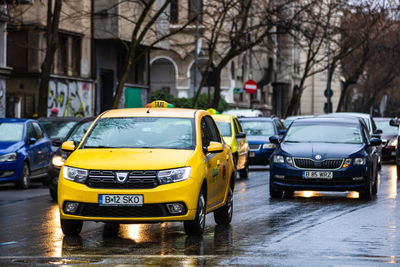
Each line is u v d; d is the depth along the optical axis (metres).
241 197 25.56
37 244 14.98
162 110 17.47
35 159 32.03
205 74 54.16
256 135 42.56
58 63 54.56
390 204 23.08
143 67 69.25
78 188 15.18
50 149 33.94
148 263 12.65
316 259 13.16
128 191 14.98
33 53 52.03
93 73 59.28
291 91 118.25
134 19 61.31
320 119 27.30
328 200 24.45
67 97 55.28
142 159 15.38
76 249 14.33
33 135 32.44
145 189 15.01
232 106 85.88
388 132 51.34
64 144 16.91
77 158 15.71
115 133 16.69
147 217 15.01
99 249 14.33
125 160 15.35
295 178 24.77
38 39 52.03
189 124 16.89
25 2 45.62
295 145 25.66
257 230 17.11
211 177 16.44
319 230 17.11
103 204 15.03
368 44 84.56
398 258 13.36
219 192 17.31
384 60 94.62
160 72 86.12
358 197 25.58
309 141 26.20
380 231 16.94
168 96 68.31
